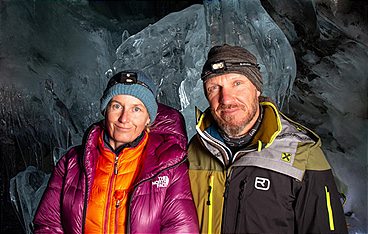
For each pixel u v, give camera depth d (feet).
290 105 15.80
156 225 6.56
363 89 15.30
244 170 6.46
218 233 6.45
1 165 15.49
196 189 6.83
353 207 12.23
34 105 16.24
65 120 16.65
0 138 15.67
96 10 30.81
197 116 7.30
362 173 13.14
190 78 15.52
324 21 17.52
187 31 16.55
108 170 6.75
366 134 14.33
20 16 18.15
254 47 14.98
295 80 16.21
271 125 6.52
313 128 15.07
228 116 6.51
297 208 6.24
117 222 6.53
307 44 16.69
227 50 6.64
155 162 6.73
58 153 15.76
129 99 6.68
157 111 7.70
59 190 7.18
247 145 6.77
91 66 18.43
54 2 20.72
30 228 13.74
